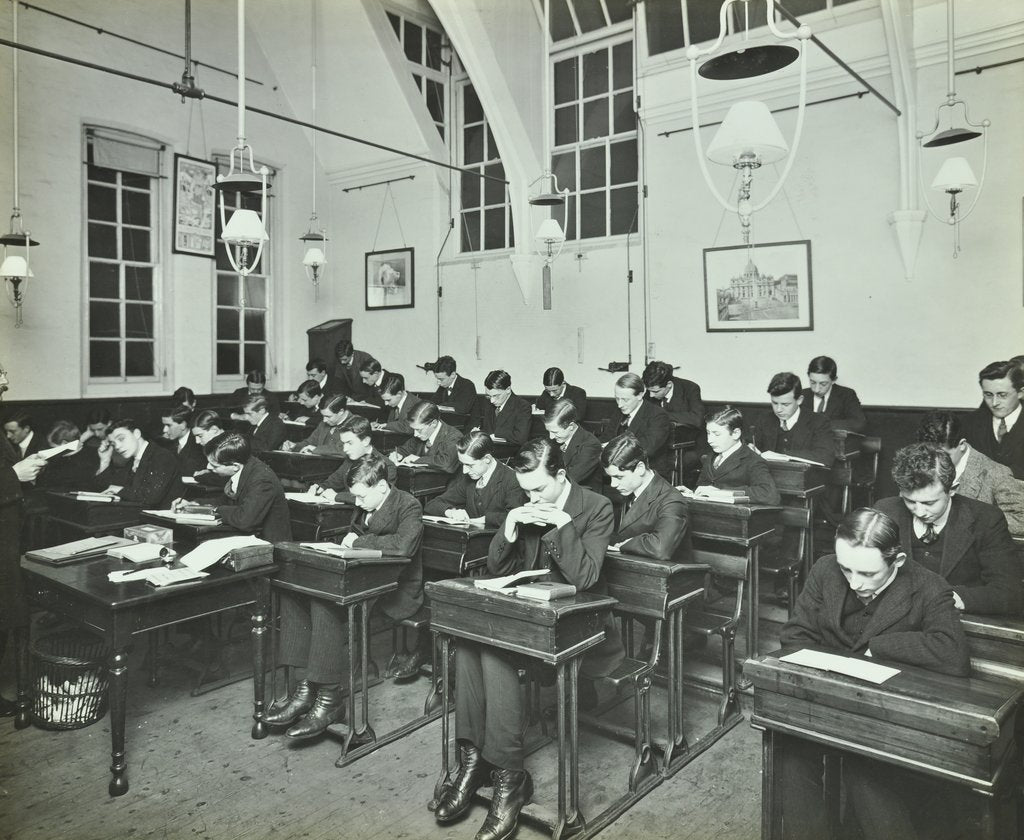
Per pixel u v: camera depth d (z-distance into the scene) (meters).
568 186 9.02
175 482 5.08
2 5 7.34
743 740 3.44
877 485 6.64
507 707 2.74
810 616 2.59
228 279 9.62
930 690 2.06
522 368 9.14
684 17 7.69
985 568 2.72
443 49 9.99
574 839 2.67
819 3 6.83
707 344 7.72
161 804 2.96
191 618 3.21
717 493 4.05
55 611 3.32
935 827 2.25
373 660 4.25
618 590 3.17
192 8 8.95
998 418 4.12
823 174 6.92
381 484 3.85
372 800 2.99
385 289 10.27
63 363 7.85
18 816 2.86
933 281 6.41
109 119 8.18
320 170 10.49
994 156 6.05
